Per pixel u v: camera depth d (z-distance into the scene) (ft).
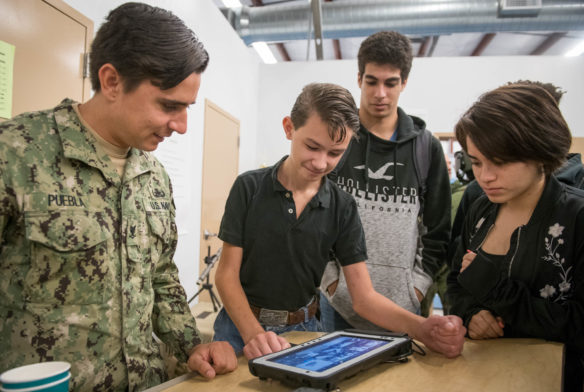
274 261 3.51
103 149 2.56
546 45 17.34
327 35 14.16
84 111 2.55
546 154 2.63
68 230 2.33
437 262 4.69
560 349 2.92
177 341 2.96
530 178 2.77
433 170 4.66
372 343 2.64
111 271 2.52
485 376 2.43
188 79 2.33
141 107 2.31
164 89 2.27
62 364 1.71
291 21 13.73
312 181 3.24
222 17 11.57
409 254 4.51
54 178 2.34
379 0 13.08
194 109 9.91
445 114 14.05
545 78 13.50
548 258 3.01
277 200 3.48
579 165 3.54
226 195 12.29
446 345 2.75
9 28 4.86
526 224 3.10
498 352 2.87
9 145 2.24
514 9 12.19
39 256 2.26
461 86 13.97
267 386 2.33
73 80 5.89
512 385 2.31
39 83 5.29
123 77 2.25
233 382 2.39
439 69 14.10
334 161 3.11
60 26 5.62
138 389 2.66
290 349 2.49
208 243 10.93
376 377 2.41
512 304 2.99
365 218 4.54
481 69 13.88
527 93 2.66
